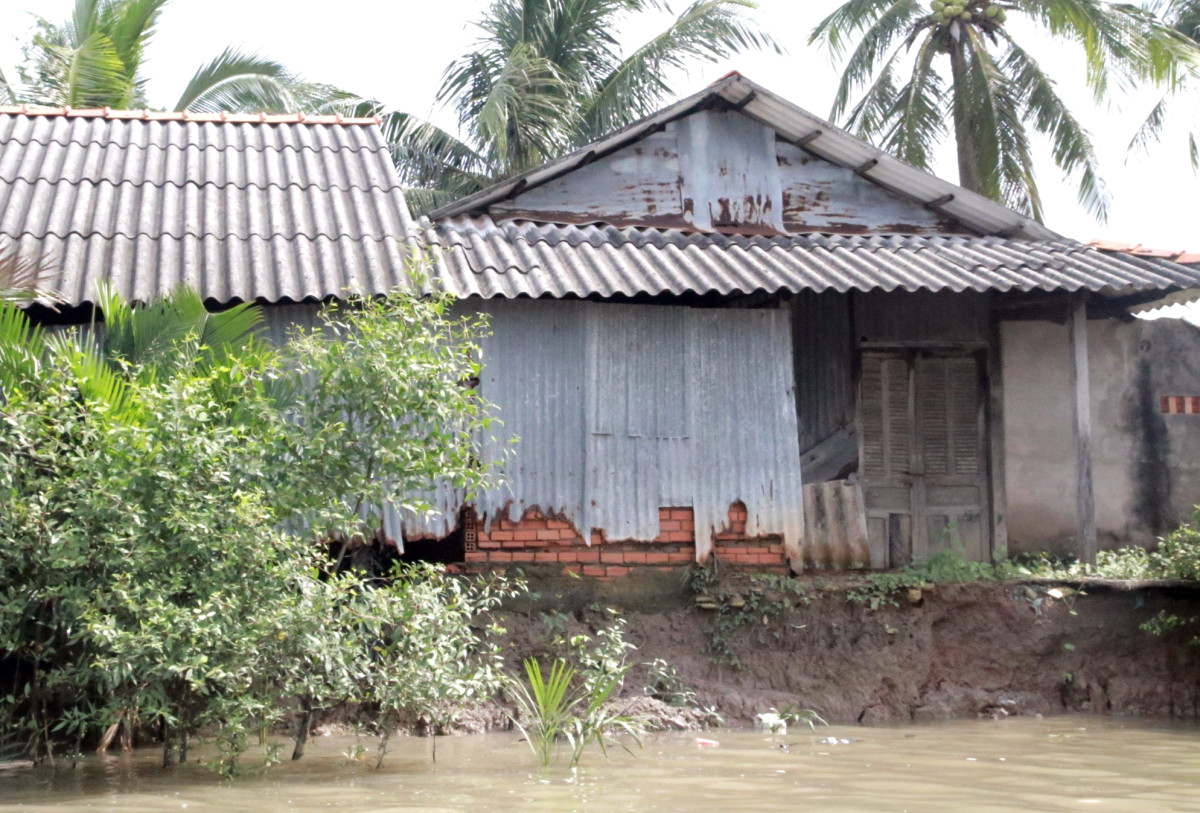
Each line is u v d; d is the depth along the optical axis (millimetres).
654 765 7285
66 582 6969
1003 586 10289
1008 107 18391
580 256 10758
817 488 11148
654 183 12430
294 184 11070
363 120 12773
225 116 12461
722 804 5914
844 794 6238
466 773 6996
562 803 5930
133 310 8633
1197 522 11047
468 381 10242
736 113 12633
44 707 7527
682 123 12562
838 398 12391
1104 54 17453
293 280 9648
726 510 10578
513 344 10414
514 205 12141
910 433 12625
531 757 7652
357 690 7383
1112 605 10297
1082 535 10898
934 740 8461
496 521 10258
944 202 12680
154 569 6891
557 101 19156
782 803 5953
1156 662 10164
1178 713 9914
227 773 6879
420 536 9984
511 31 20297
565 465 10391
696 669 9945
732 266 10617
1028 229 12570
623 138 12195
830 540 11070
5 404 7367
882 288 10219
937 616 10180
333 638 7035
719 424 10703
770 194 12602
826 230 12680
